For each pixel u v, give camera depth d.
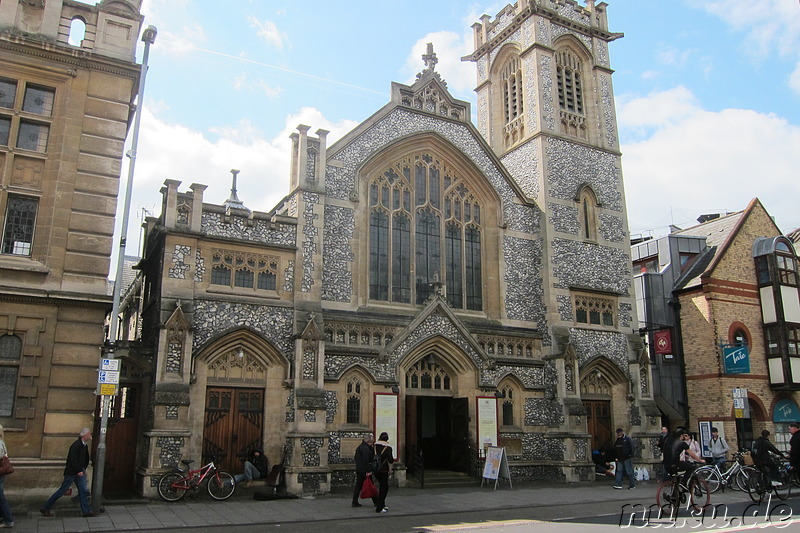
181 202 22.92
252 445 22.73
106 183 19.45
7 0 19.16
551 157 33.03
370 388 25.08
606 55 37.69
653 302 36.25
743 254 36.12
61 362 17.92
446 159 30.72
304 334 23.41
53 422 17.55
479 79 39.19
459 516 17.47
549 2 36.31
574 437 28.20
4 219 18.19
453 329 27.16
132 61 20.42
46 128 19.23
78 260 18.61
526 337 29.78
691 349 34.81
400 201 28.98
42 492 17.08
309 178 25.69
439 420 29.34
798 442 20.36
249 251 23.95
